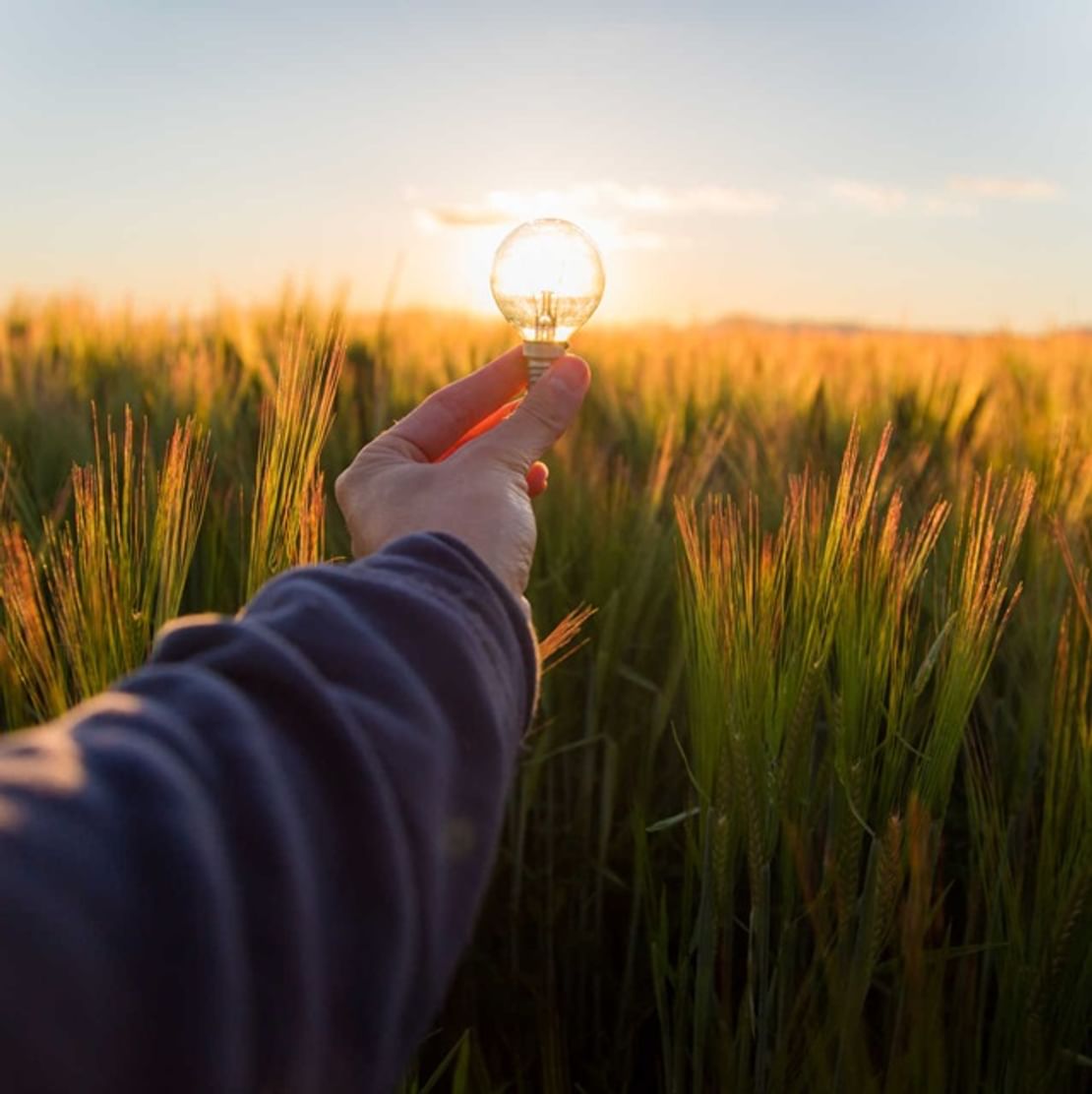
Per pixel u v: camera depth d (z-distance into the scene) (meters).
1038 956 0.79
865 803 0.78
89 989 0.19
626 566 1.36
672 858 1.21
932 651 0.76
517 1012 1.05
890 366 2.88
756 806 0.74
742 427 2.11
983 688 1.12
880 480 1.50
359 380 2.35
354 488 0.43
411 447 0.46
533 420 0.41
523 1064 1.01
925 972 0.77
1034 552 1.19
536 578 1.42
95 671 0.67
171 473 0.69
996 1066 0.79
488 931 1.15
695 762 0.84
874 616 0.77
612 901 1.20
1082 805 0.82
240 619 0.29
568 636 0.60
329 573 0.31
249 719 0.25
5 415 1.82
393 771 0.27
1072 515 1.21
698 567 0.79
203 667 0.27
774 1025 0.83
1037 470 1.54
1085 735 0.82
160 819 0.21
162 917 0.21
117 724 0.24
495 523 0.38
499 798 0.30
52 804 0.20
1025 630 1.12
